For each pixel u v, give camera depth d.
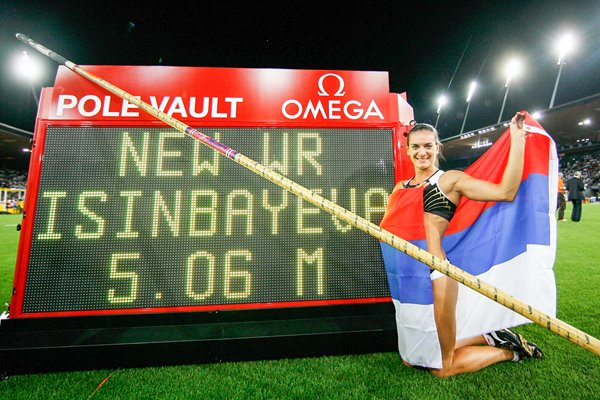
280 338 1.93
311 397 1.60
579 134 23.81
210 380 1.74
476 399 1.57
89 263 1.97
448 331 1.85
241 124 2.20
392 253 2.00
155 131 2.14
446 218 1.97
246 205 2.12
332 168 2.21
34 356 1.79
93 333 1.89
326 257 2.12
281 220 2.12
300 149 2.21
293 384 1.71
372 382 1.72
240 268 2.06
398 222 2.04
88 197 2.03
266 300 2.05
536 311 1.37
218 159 2.14
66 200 2.01
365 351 1.99
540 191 1.84
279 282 2.07
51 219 1.99
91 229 2.00
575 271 3.72
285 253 2.10
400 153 2.27
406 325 1.86
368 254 2.15
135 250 2.01
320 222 2.15
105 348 1.83
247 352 1.92
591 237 5.92
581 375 1.76
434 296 1.91
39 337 1.85
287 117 2.25
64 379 1.75
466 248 1.96
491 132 21.12
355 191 2.20
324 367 1.86
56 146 2.06
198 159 2.13
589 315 2.51
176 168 2.11
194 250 2.04
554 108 16.62
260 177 2.15
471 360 1.82
